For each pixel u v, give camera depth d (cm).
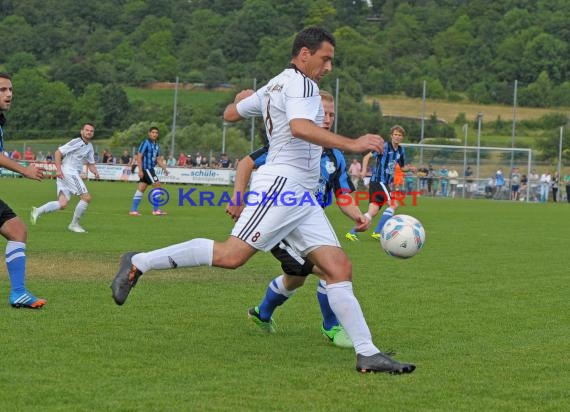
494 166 10631
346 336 1525
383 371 1325
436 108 19462
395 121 15525
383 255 3103
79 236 3538
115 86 17238
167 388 1205
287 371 1330
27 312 1764
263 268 2581
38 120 16988
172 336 1573
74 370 1290
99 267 2528
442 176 10512
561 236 4216
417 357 1454
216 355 1431
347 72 19738
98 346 1461
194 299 1997
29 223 4112
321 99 1435
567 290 2288
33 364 1320
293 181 1401
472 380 1288
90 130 3781
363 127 14512
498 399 1186
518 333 1678
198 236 3678
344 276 1387
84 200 3728
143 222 4459
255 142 13875
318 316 1841
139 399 1144
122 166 11162
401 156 3775
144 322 1697
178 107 17388
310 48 1393
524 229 4697
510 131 17988
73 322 1670
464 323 1783
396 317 1845
